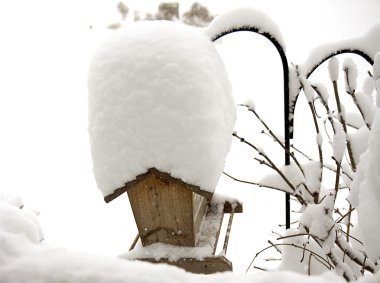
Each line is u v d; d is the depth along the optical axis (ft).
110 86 4.36
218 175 4.15
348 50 5.17
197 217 5.42
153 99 4.23
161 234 5.19
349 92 4.07
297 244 4.49
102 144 4.33
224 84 4.87
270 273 1.87
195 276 1.95
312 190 4.28
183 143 4.14
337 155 3.78
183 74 4.27
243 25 5.14
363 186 3.01
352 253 3.87
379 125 2.99
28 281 1.99
